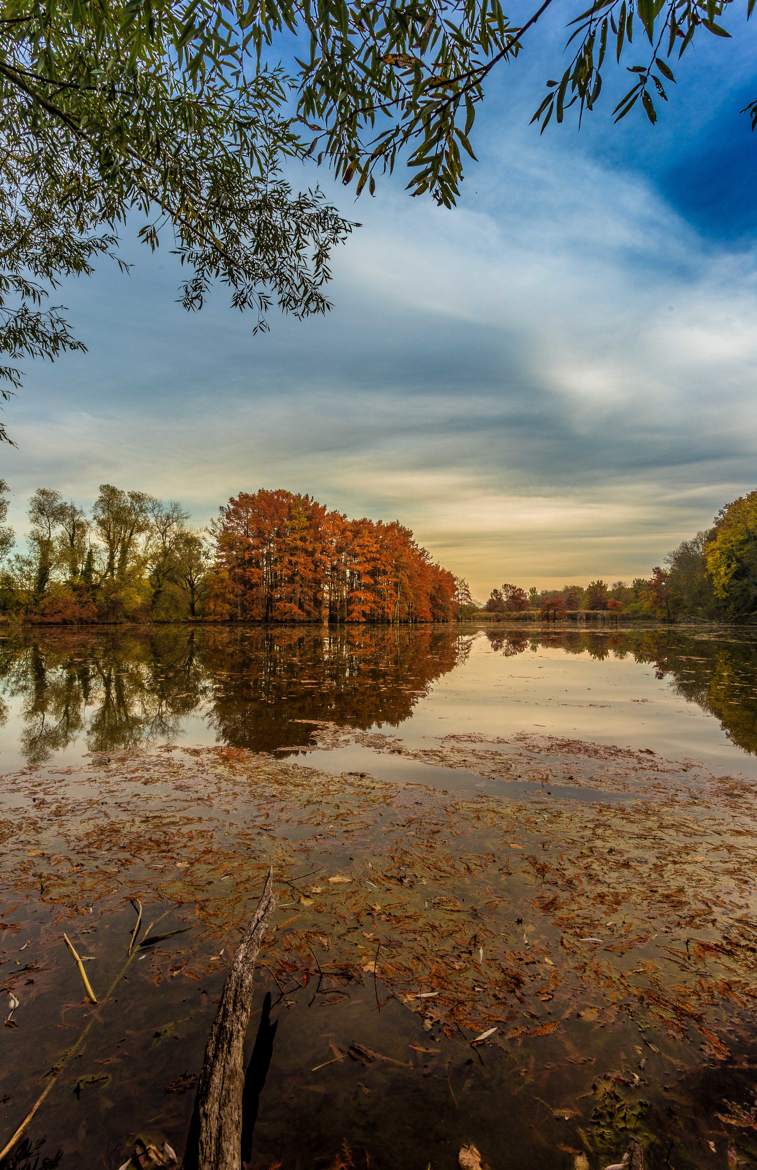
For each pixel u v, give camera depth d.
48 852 3.38
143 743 6.33
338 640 27.73
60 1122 1.56
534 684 11.64
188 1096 1.64
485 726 7.29
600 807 4.21
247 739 6.52
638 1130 1.57
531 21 1.56
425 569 62.12
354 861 3.26
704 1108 1.65
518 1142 1.53
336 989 2.14
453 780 4.90
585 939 2.48
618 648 23.88
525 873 3.11
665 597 69.12
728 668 15.09
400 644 25.73
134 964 2.28
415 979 2.21
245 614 44.16
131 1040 1.86
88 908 2.72
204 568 44.75
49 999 2.06
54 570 38.53
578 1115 1.62
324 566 44.28
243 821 3.90
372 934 2.51
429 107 1.81
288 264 4.92
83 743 6.34
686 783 4.85
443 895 2.86
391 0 1.73
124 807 4.20
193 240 4.51
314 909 2.72
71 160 4.32
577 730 7.07
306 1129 1.56
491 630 46.47
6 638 27.17
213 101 3.67
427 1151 1.50
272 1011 2.02
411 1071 1.76
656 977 2.23
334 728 7.15
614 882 3.01
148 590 41.25
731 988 2.17
